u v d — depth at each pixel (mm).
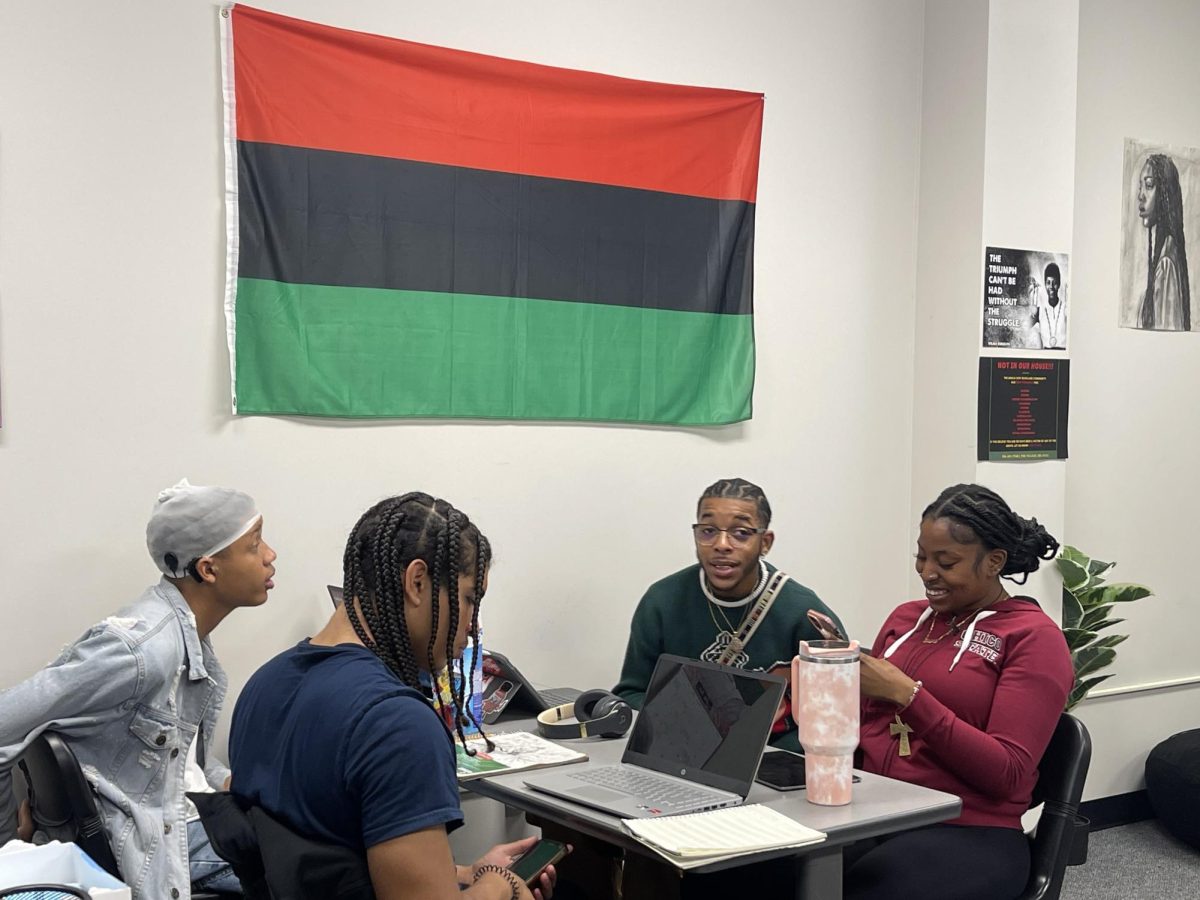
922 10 4055
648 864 2389
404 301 3146
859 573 4004
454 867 1504
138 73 2820
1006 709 2387
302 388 3014
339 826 1511
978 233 3842
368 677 1556
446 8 3217
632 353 3492
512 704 2863
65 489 2750
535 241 3334
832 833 1880
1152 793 4215
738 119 3643
